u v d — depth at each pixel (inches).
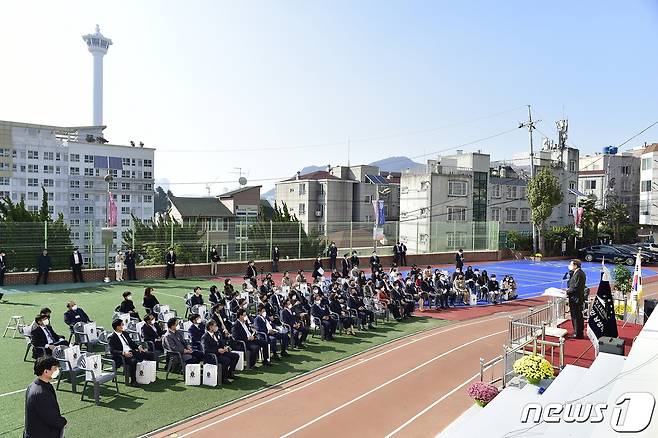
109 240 1196.5
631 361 307.9
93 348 665.0
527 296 1263.5
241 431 454.3
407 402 537.6
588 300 772.6
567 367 476.4
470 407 522.0
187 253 1363.2
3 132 2883.9
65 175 3031.5
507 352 511.8
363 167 3120.1
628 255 1966.0
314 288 882.1
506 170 2709.2
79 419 452.8
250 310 903.7
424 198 2406.5
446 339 820.0
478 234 2041.1
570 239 2219.5
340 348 745.0
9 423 433.4
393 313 952.9
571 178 2839.6
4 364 586.6
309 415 496.4
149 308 776.9
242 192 2886.3
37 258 1159.6
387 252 1823.3
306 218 3006.9
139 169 3203.7
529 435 339.6
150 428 443.5
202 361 573.9
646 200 2741.1
